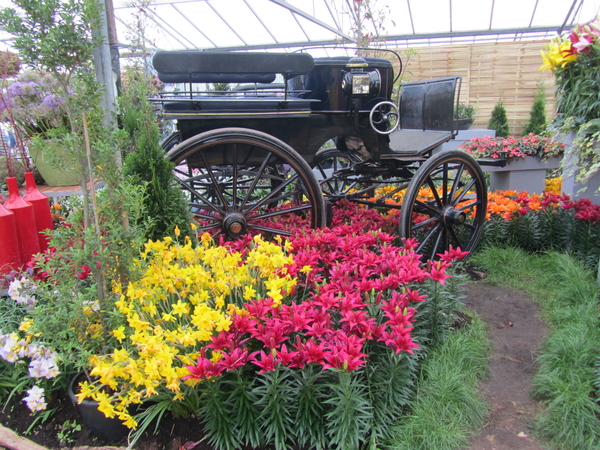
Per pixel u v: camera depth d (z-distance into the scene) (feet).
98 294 6.49
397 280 7.20
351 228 10.25
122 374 5.54
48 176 11.11
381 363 6.75
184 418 6.61
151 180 7.75
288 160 9.82
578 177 11.64
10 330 7.45
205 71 8.91
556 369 7.48
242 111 9.57
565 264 11.65
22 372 7.22
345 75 10.30
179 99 9.45
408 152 11.40
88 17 5.82
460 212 11.89
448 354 7.82
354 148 12.84
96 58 8.57
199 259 7.91
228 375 6.27
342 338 5.90
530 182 17.56
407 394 6.72
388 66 10.97
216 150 9.72
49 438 6.49
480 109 34.14
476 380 7.68
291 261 7.38
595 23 10.51
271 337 5.83
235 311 6.31
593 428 6.30
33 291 6.79
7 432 6.48
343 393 5.82
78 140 6.05
